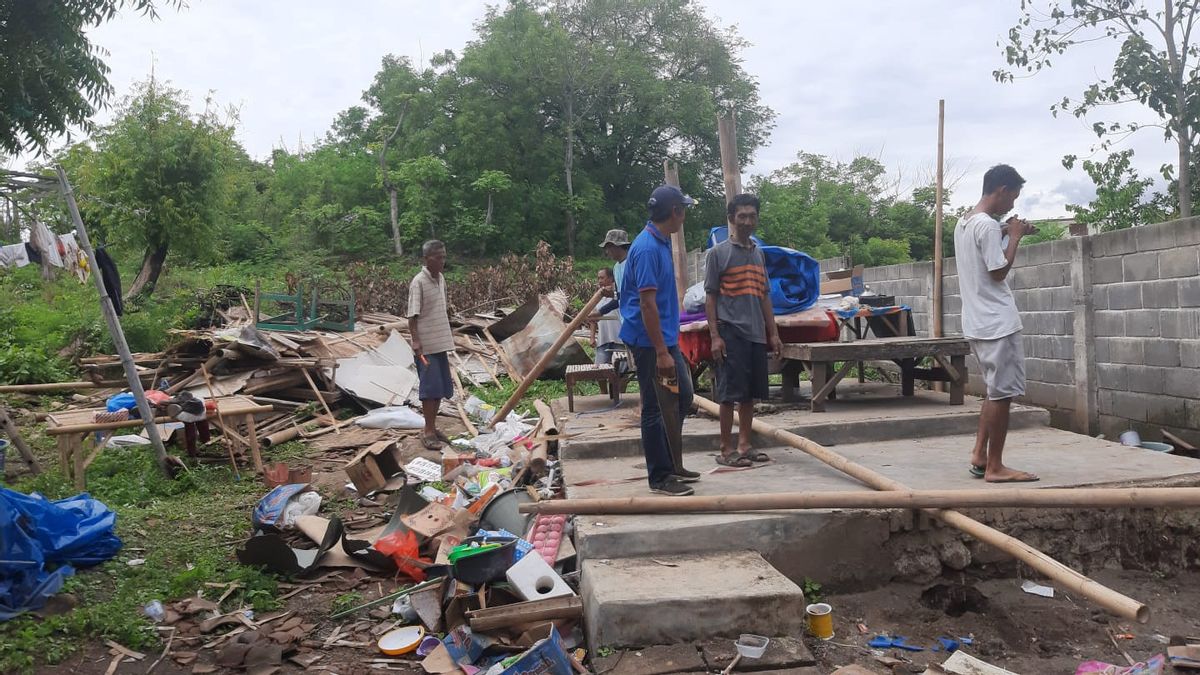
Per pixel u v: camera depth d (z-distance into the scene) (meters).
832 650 3.51
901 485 4.21
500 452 7.05
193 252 18.56
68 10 6.08
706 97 42.62
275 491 5.44
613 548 3.99
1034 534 4.38
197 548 4.89
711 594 3.43
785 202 44.19
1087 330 6.74
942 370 6.73
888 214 47.09
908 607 4.06
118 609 3.87
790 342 6.89
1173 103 10.28
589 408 7.67
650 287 4.20
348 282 19.67
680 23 44.56
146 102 17.92
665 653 3.30
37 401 9.63
